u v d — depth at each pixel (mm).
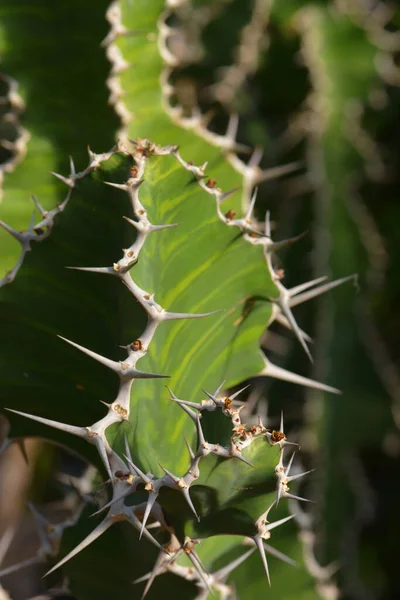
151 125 814
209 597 776
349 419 1207
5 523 1066
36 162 809
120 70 803
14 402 772
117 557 777
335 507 1177
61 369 766
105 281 753
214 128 1265
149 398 749
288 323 785
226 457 718
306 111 1259
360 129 1312
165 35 812
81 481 829
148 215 740
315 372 1162
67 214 750
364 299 1245
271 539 859
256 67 1283
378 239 1267
